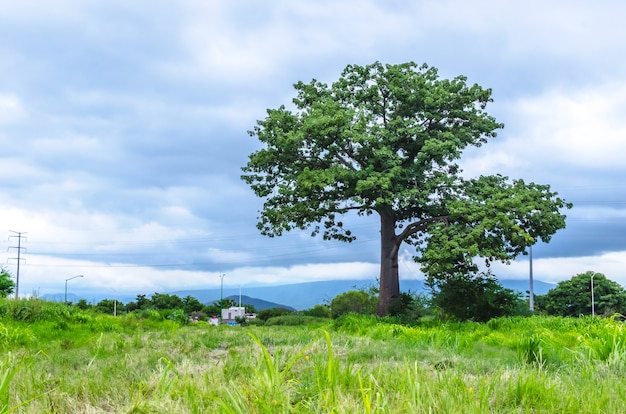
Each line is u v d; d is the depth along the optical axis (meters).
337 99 32.88
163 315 28.45
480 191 30.05
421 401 5.09
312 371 6.69
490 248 26.55
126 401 5.55
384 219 32.31
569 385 6.21
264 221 32.72
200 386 5.78
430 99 30.17
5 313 18.78
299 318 43.50
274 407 4.73
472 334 16.59
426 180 30.69
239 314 74.75
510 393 5.68
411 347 11.10
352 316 25.69
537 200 28.70
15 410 5.41
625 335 8.91
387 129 31.08
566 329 17.23
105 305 68.88
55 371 7.95
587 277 60.44
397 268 32.16
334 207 31.61
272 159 31.41
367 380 5.87
